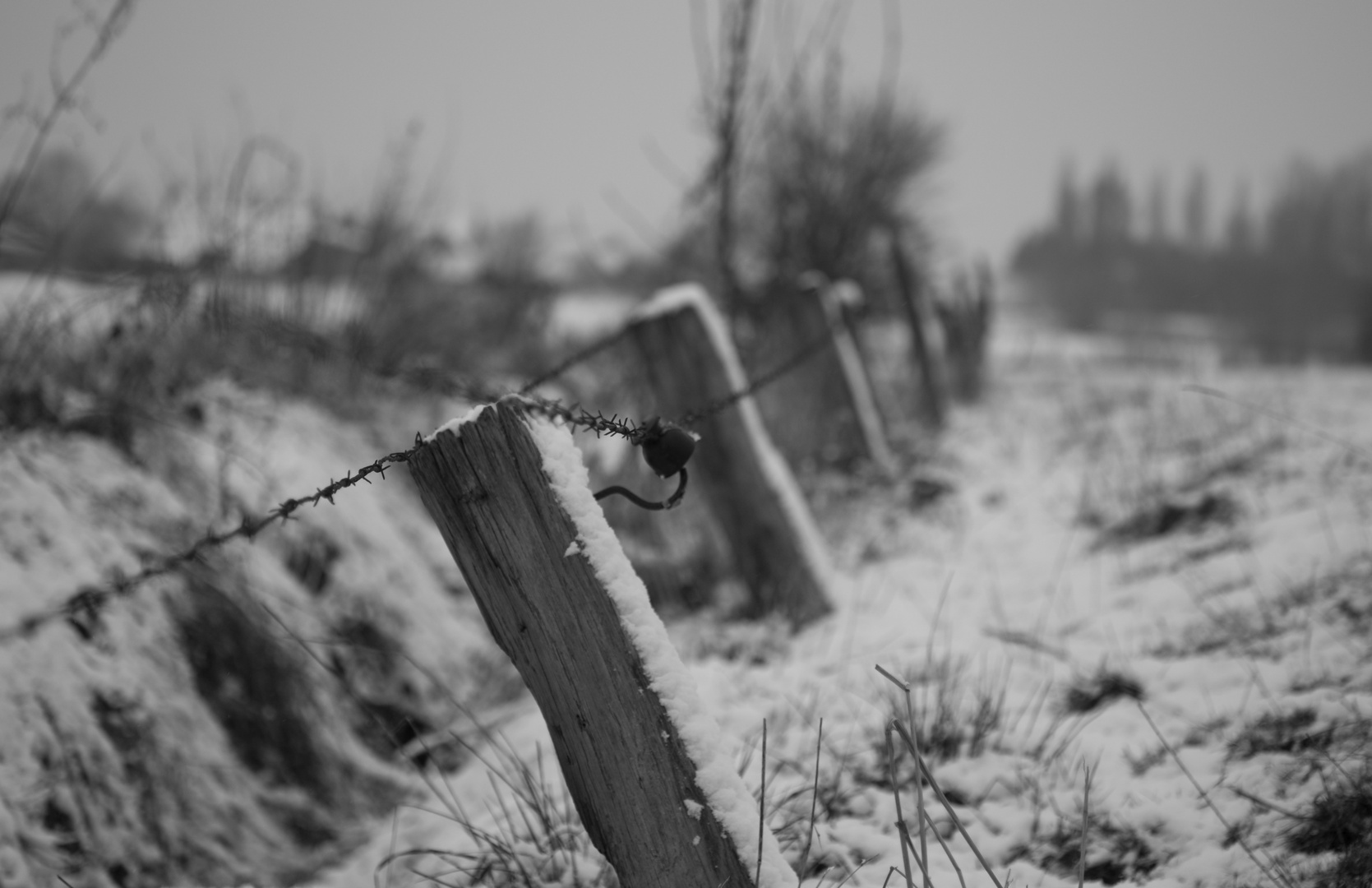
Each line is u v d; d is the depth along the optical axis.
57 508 4.28
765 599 5.49
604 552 2.30
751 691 4.11
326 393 6.91
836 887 2.73
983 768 3.30
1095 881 2.78
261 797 4.11
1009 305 70.81
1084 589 5.26
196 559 3.43
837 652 4.74
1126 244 92.81
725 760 2.27
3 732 3.43
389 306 8.16
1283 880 2.56
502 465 2.28
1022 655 4.39
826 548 6.76
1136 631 4.44
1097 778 3.21
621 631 2.26
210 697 4.23
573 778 2.33
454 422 2.32
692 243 10.74
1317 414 8.98
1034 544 6.45
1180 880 2.69
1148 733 3.46
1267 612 4.22
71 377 5.09
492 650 5.73
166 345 5.79
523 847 3.09
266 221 7.21
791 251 14.39
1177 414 10.11
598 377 9.91
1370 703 3.29
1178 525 5.96
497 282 12.38
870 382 10.77
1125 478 7.38
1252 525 5.49
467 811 3.66
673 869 2.22
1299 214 82.12
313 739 4.46
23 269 5.87
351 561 5.47
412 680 5.16
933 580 5.94
